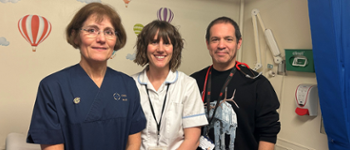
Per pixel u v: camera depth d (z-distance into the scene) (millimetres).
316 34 1579
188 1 2385
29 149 1410
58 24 1902
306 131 2020
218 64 1421
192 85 1238
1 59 1745
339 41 1477
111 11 976
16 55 1788
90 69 990
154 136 1166
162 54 1156
